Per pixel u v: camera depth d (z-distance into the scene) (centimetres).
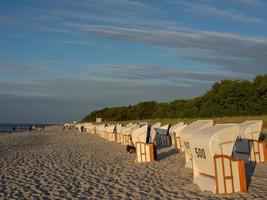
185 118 5784
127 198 1066
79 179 1438
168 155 2141
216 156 1041
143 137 2148
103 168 1742
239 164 1047
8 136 5872
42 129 11181
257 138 1666
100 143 3750
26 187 1285
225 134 1054
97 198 1084
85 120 18800
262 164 1571
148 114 9862
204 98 6269
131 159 2077
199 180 1155
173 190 1139
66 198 1098
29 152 2669
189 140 1216
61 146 3334
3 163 1981
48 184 1338
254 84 5156
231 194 1023
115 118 11625
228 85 5438
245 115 4725
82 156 2336
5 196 1142
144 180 1358
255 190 1064
